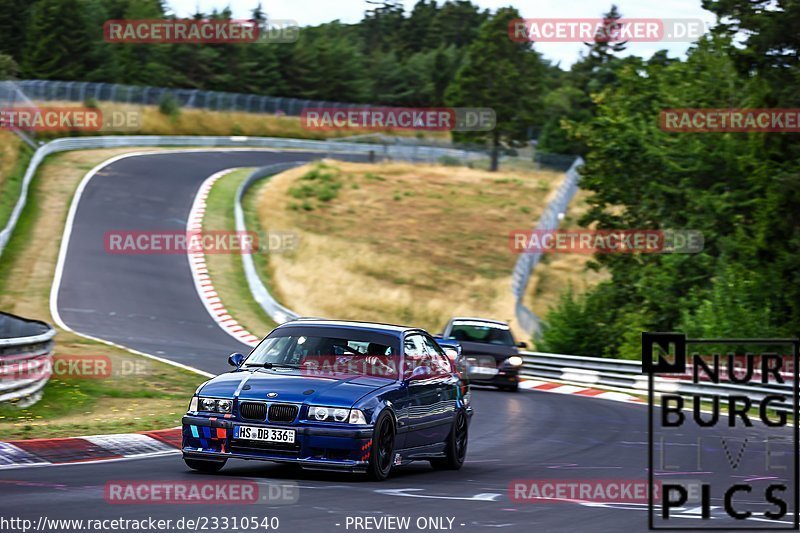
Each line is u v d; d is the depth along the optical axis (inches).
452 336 2632.9
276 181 6791.3
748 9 3043.8
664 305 3619.6
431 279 5231.3
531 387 2844.5
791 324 2910.9
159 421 1547.7
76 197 5054.1
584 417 2036.2
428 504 888.9
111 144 6998.0
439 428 1168.8
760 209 3043.8
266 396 1003.9
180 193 5649.6
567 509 904.9
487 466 1277.1
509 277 5511.8
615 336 3496.6
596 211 4160.9
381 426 1023.0
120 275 3885.3
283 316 3612.2
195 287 3929.6
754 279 3006.9
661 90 4065.0
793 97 2989.7
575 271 5580.7
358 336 1134.4
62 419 1577.3
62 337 2625.5
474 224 6501.0
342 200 6594.5
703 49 3973.9
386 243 5782.5
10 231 4151.1
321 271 4847.4
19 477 979.9
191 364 2434.8
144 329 3120.1
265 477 1025.5
